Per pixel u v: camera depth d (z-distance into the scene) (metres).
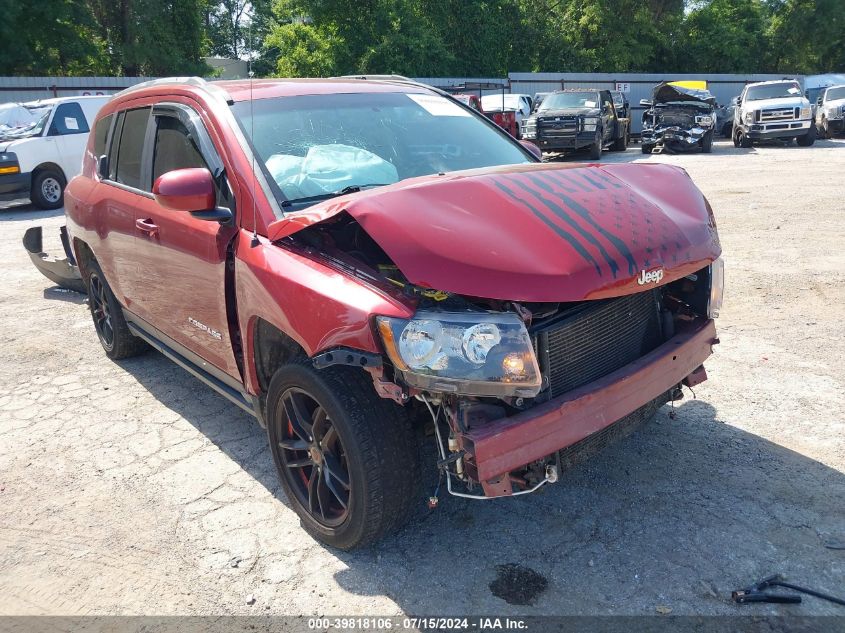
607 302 2.91
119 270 4.62
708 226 3.22
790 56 42.31
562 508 3.27
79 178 5.42
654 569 2.82
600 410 2.74
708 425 3.96
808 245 7.85
